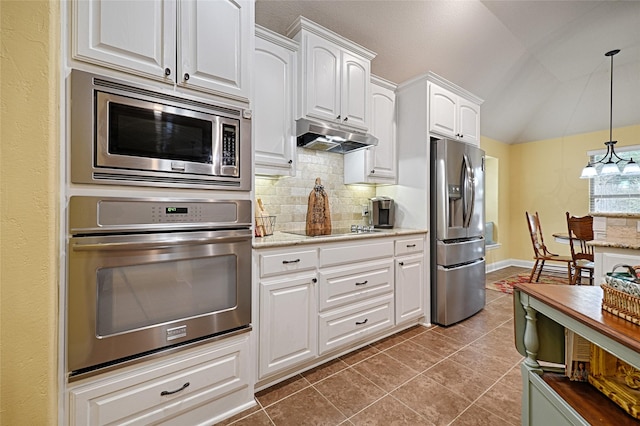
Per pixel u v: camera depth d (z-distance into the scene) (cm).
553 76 430
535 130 532
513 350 222
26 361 98
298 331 183
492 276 476
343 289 207
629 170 386
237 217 152
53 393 104
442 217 272
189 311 139
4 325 94
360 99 244
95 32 116
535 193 548
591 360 105
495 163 542
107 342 118
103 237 116
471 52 327
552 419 100
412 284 259
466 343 235
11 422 96
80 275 112
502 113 469
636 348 67
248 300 157
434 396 166
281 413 152
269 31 198
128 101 122
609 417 87
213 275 146
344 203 294
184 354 137
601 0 283
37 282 99
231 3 152
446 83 287
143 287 127
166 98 132
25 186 97
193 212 138
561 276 466
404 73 317
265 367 168
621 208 465
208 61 143
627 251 196
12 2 94
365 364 202
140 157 125
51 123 101
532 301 111
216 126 145
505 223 562
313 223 246
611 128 443
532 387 112
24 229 97
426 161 271
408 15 258
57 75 106
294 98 212
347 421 146
